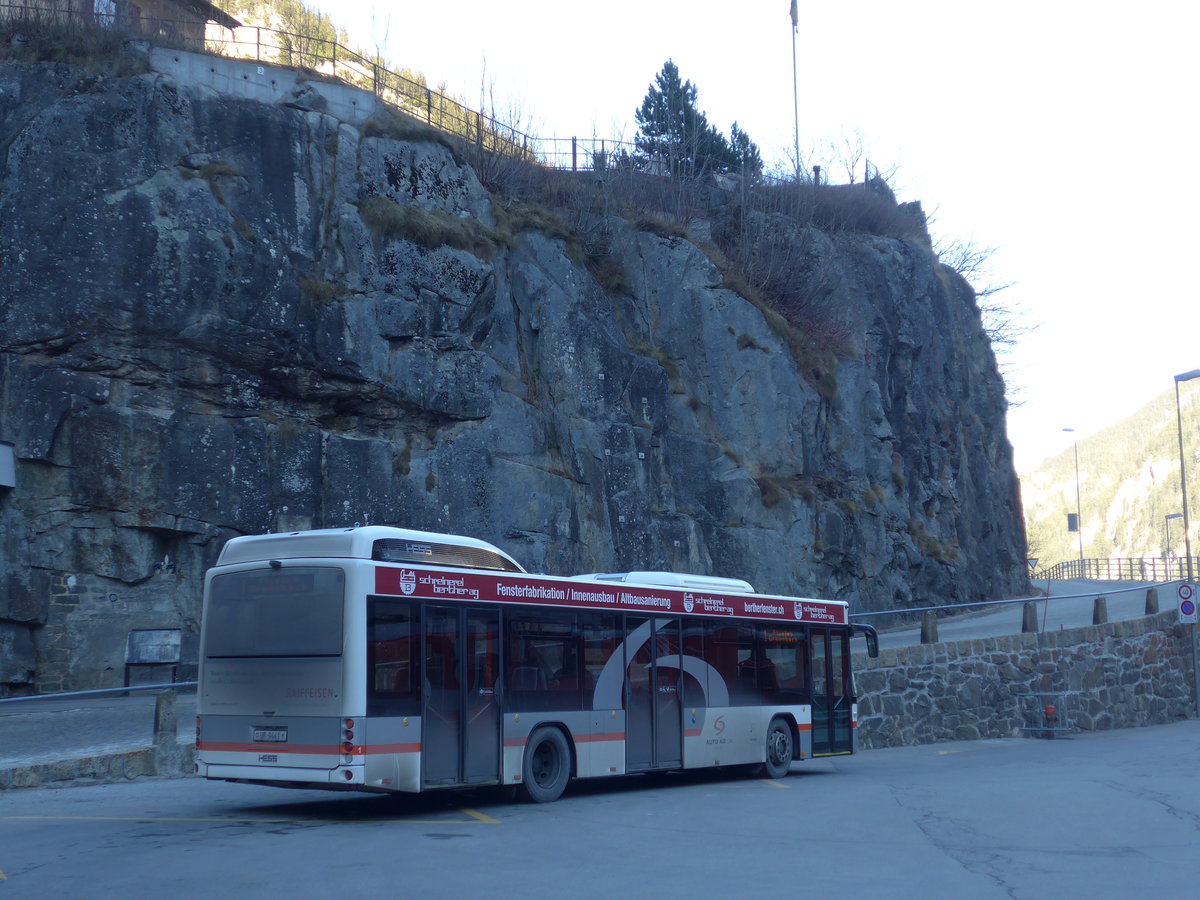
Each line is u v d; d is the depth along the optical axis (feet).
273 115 87.66
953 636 101.09
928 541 138.00
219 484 81.66
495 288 97.40
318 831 36.09
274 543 41.27
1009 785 48.47
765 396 115.44
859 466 126.11
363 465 87.71
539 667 45.14
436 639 41.22
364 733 38.17
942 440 151.64
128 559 78.28
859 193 154.71
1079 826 36.73
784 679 58.13
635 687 49.39
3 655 73.87
